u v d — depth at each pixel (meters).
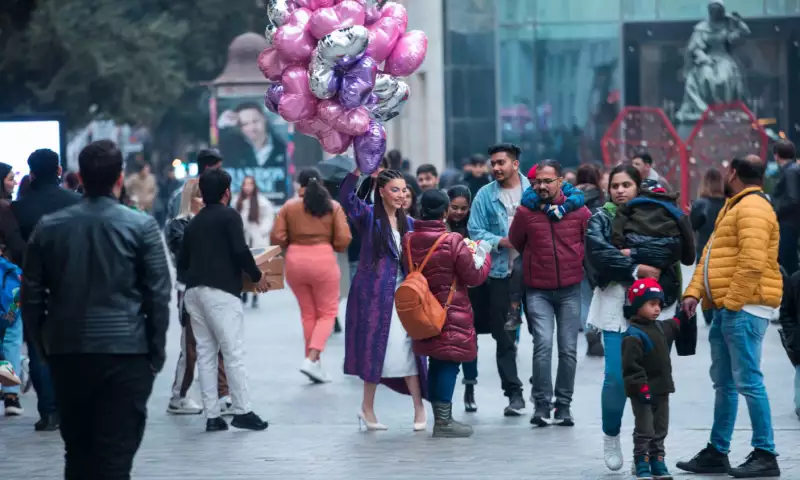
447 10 74.69
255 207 44.59
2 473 19.06
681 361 30.05
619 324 18.67
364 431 22.55
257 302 45.31
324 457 20.17
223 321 22.39
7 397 24.28
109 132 132.25
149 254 14.77
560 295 22.66
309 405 25.36
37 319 14.91
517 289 23.28
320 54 20.45
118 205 14.95
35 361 22.48
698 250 35.84
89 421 14.96
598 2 75.06
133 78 93.19
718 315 18.53
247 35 68.50
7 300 22.69
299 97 21.06
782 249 35.47
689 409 24.08
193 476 18.78
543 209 22.47
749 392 18.30
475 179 37.88
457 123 74.88
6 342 24.12
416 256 21.77
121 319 14.65
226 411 24.45
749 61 75.56
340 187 22.38
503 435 21.89
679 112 70.38
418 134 77.06
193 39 104.94
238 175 66.88
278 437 22.02
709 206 35.56
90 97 93.69
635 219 18.66
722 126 63.03
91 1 92.25
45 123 27.70
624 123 65.88
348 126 21.08
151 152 123.50
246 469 19.31
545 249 22.44
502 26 75.00
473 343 21.73
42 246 14.76
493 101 75.06
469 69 74.94
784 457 19.62
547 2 74.81
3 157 27.69
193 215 24.80
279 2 21.42
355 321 22.42
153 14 100.31
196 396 26.17
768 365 29.08
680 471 18.83
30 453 20.62
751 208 18.00
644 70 75.19
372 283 22.28
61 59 89.50
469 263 21.53
